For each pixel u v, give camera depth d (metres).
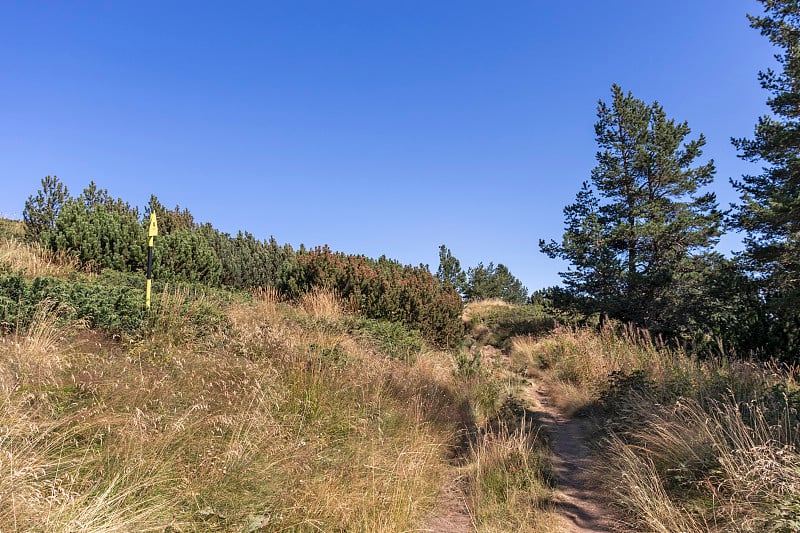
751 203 15.74
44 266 8.23
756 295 14.66
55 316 5.28
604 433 6.57
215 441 3.90
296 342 6.84
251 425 4.08
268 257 13.68
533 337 16.89
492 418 7.37
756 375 6.87
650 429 5.50
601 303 16.25
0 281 5.67
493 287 31.52
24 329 4.87
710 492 4.07
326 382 5.72
